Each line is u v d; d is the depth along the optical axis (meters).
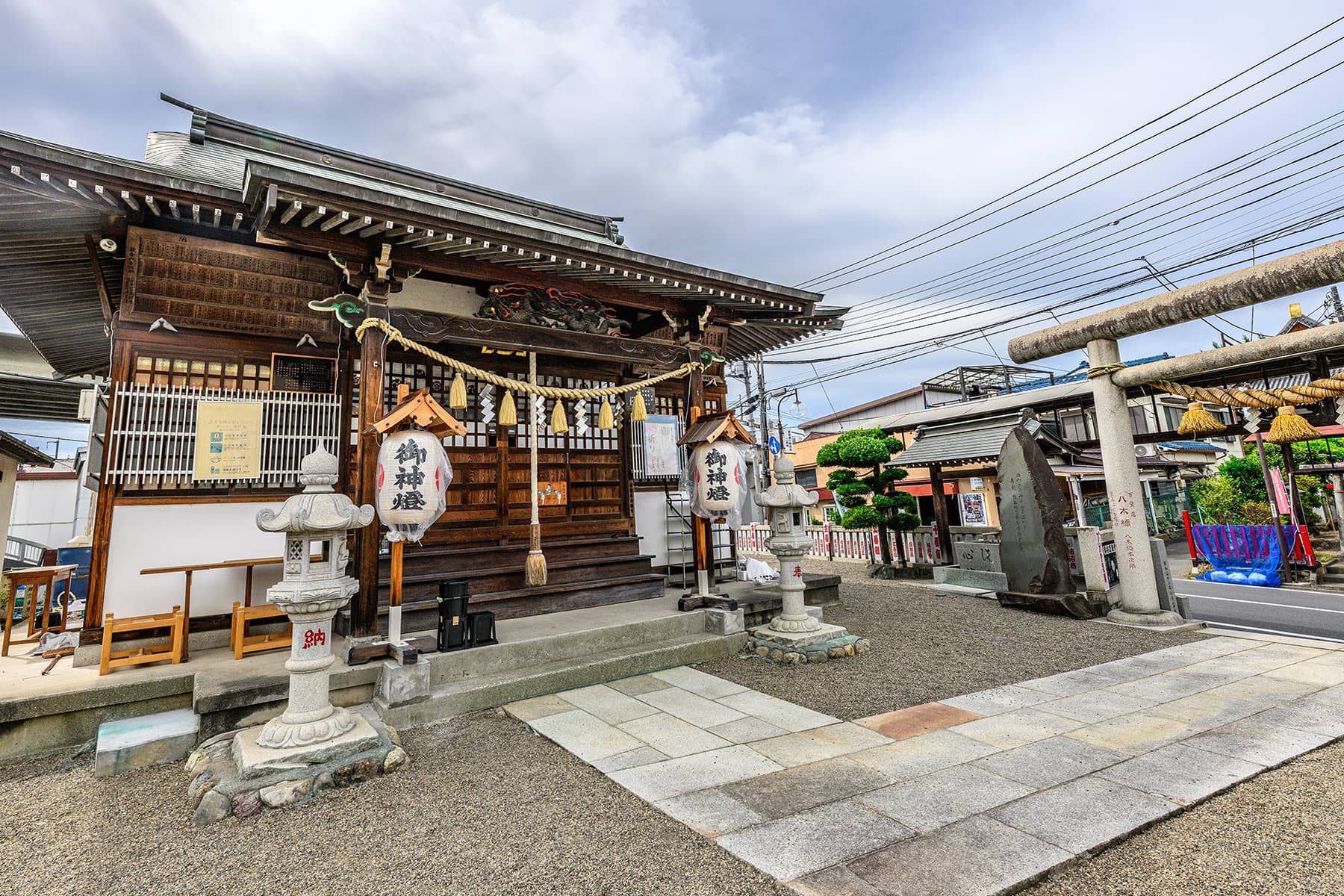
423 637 5.75
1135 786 3.32
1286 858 2.67
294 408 6.24
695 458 6.99
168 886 2.68
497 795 3.46
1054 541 8.55
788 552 6.66
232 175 7.62
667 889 2.54
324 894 2.60
